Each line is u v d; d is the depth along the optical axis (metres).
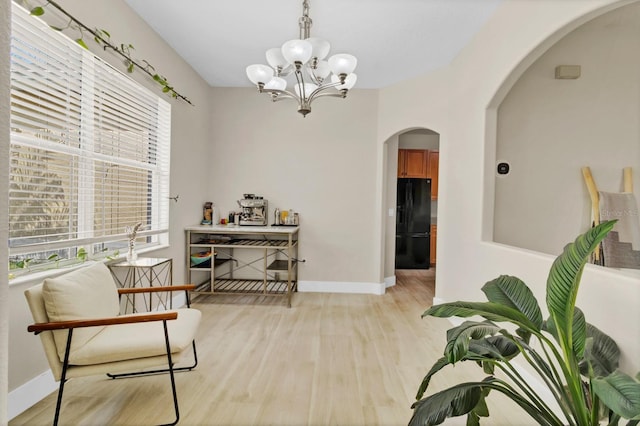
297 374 2.17
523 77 2.70
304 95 2.33
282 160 4.22
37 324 1.50
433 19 2.62
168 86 2.99
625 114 2.67
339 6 2.46
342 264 4.23
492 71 2.51
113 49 2.27
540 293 1.89
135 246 2.78
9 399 1.67
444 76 3.49
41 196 1.86
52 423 1.66
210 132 4.20
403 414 1.79
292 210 4.23
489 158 2.62
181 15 2.63
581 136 2.70
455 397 1.13
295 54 1.88
